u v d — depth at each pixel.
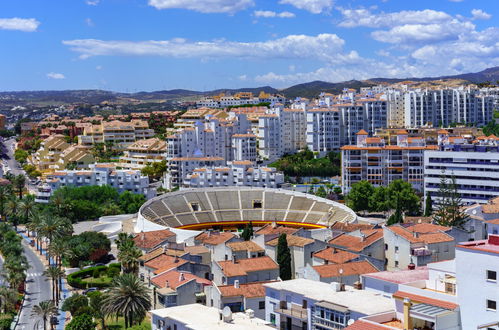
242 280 167.62
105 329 171.75
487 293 95.25
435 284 109.75
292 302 127.12
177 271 164.25
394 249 185.25
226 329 112.88
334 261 172.25
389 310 109.50
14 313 199.38
